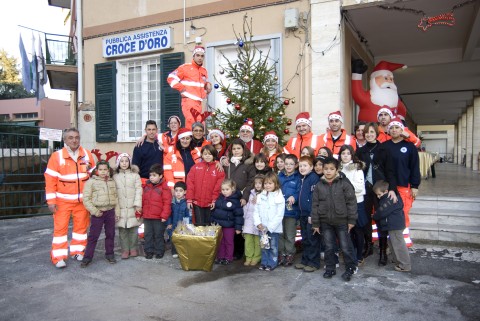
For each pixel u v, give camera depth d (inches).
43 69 568.4
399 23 329.7
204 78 267.3
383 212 183.6
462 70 473.1
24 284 175.0
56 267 199.0
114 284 173.6
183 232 194.1
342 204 173.0
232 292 161.3
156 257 213.6
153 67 357.1
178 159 227.1
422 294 154.7
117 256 218.7
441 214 238.4
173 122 230.4
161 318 138.3
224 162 210.4
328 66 276.1
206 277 180.9
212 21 320.5
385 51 427.8
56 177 201.9
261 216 187.0
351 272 173.2
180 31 334.6
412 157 198.1
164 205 209.5
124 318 138.9
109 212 204.4
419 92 648.4
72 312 144.6
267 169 197.5
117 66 368.5
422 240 228.8
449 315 136.2
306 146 199.9
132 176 213.0
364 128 201.0
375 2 264.1
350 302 148.6
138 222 212.8
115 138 370.6
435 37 375.6
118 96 370.3
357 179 187.5
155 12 346.0
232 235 201.0
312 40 280.4
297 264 192.5
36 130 650.8
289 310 142.6
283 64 292.7
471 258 199.6
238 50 288.4
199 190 205.8
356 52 348.8
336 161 175.2
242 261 206.1
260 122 244.1
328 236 176.9
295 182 193.8
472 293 154.9
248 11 305.1
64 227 202.5
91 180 200.5
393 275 177.5
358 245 190.9
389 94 316.5
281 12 293.1
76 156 207.6
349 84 322.3
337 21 272.5
